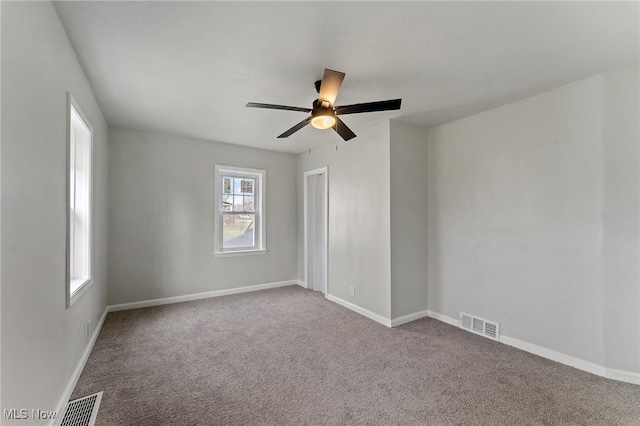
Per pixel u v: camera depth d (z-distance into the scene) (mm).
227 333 3123
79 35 1876
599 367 2338
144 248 3990
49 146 1623
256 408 1913
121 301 3840
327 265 4406
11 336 1208
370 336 3074
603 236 2340
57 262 1746
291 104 3004
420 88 2615
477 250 3201
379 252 3537
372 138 3668
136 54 2094
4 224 1159
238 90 2680
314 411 1889
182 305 4066
